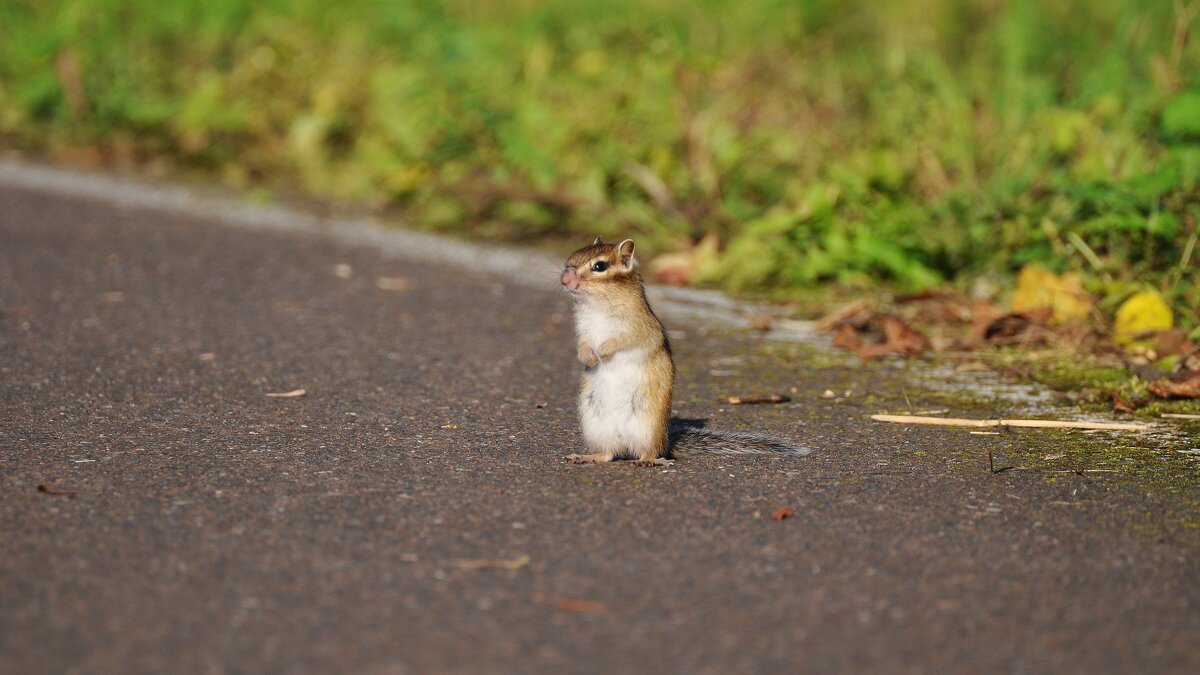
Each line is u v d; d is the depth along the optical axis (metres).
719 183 16.42
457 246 15.93
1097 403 10.41
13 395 9.92
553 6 23.55
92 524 7.28
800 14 22.58
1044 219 13.66
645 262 15.35
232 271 14.37
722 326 12.95
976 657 5.93
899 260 14.01
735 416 10.05
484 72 19.88
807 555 7.07
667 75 18.44
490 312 13.20
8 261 14.29
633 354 8.70
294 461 8.55
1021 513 7.76
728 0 23.61
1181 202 13.41
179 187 18.64
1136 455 8.98
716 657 5.90
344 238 16.14
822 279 14.51
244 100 20.83
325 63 21.58
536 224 16.69
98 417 9.45
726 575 6.78
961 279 13.83
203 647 5.90
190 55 22.69
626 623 6.21
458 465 8.57
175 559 6.84
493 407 10.12
